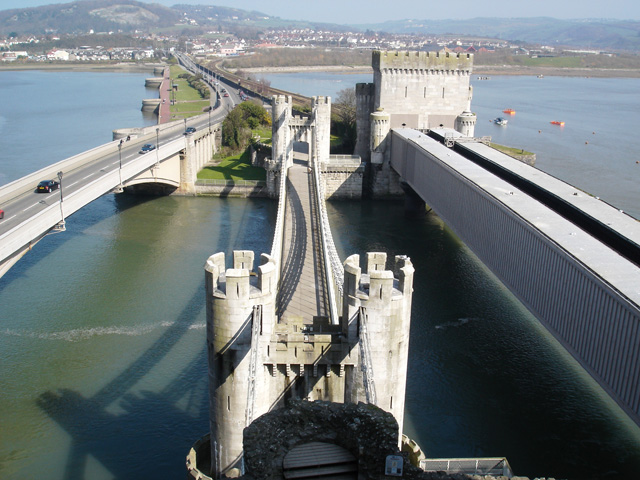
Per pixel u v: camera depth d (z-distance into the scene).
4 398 61.19
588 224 68.12
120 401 61.03
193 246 109.06
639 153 186.88
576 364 70.44
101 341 73.00
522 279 67.06
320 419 26.62
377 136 149.50
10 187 101.06
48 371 66.19
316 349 37.56
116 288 88.75
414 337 76.31
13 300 84.00
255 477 25.12
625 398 47.25
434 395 64.00
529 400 63.28
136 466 52.16
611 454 55.19
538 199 81.88
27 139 199.75
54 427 56.97
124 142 152.00
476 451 55.38
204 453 43.38
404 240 117.62
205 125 188.75
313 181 124.75
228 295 36.38
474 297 89.06
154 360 69.00
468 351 73.00
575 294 54.91
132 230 118.44
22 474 51.03
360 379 38.19
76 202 93.19
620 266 53.62
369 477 25.34
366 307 36.97
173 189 150.75
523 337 76.75
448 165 96.94
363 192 157.88
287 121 145.38
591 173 158.75
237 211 135.50
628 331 46.50
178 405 60.47
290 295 59.81
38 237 82.31
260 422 26.30
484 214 79.12
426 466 50.75
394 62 148.38
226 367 37.72
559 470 53.09
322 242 77.12
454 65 150.00
